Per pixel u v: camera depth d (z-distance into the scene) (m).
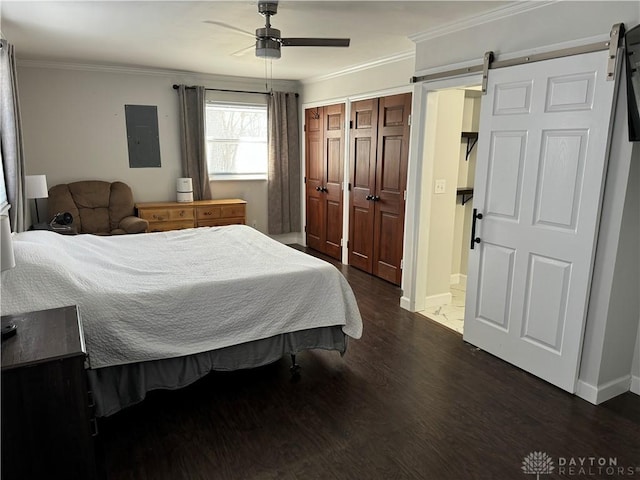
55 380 1.54
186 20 3.16
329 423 2.38
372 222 5.01
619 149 2.31
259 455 2.12
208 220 5.65
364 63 4.75
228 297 2.51
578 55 2.41
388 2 2.72
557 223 2.63
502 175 2.94
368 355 3.20
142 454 2.13
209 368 2.51
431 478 1.98
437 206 4.03
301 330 2.76
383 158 4.71
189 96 5.60
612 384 2.62
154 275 2.62
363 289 4.66
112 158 5.39
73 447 1.62
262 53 2.81
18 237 2.76
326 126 5.70
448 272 4.25
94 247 3.18
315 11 2.92
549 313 2.74
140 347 2.25
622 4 2.21
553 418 2.43
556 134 2.57
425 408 2.53
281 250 3.30
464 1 2.70
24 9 2.90
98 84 5.17
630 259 2.47
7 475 1.56
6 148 3.42
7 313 1.97
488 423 2.39
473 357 3.16
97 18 3.12
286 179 6.43
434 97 3.61
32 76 4.85
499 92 2.90
